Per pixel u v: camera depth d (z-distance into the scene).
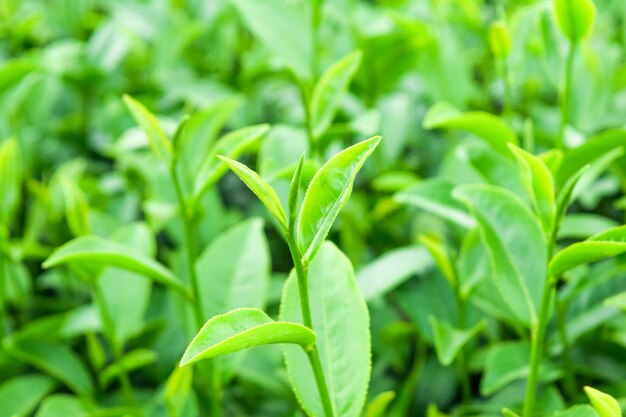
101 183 0.79
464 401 0.62
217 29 0.91
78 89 0.86
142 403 0.66
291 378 0.50
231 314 0.44
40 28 0.98
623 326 0.60
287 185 0.62
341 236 0.69
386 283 0.60
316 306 0.50
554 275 0.49
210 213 0.69
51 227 0.74
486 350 0.62
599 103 0.67
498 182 0.58
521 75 0.67
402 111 0.75
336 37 0.88
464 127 0.58
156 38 0.90
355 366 0.49
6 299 0.69
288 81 0.86
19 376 0.68
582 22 0.57
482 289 0.59
